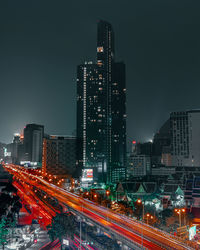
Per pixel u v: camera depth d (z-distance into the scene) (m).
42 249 80.06
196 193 140.62
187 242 74.94
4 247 80.12
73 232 76.88
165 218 105.94
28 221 112.06
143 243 67.25
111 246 69.94
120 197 155.62
